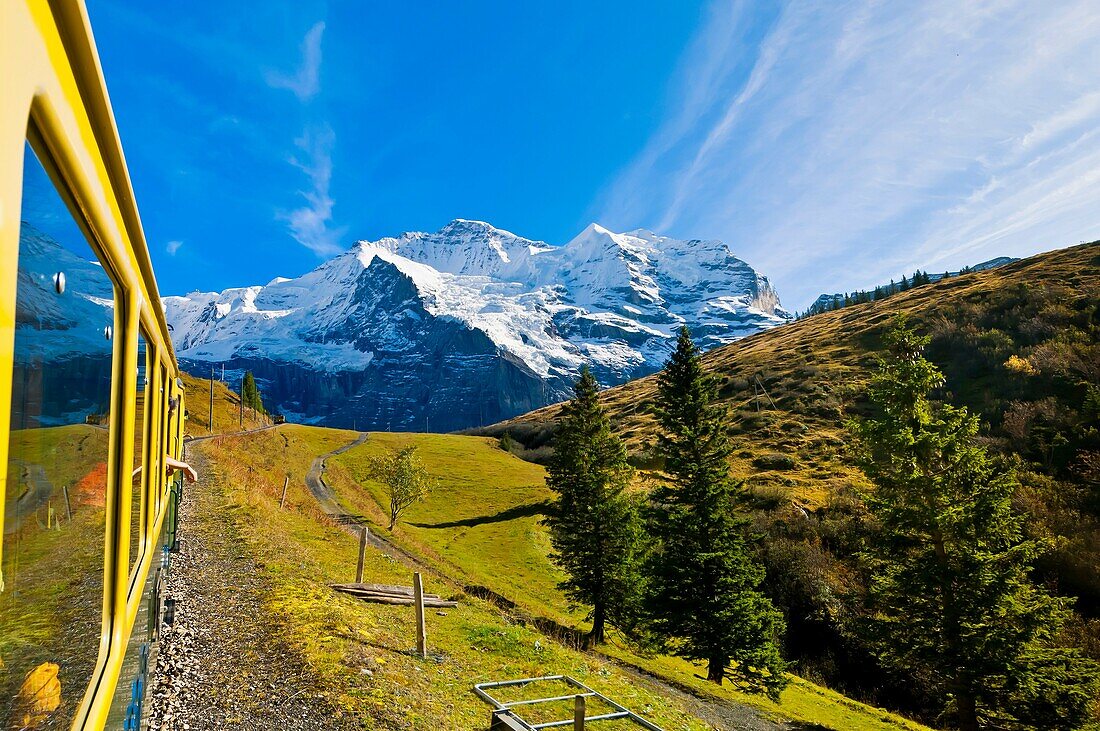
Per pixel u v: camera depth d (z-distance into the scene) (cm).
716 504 2862
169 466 787
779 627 2780
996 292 8769
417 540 4356
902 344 2367
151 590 494
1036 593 2069
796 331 13900
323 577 1689
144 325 370
